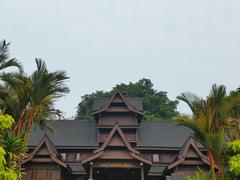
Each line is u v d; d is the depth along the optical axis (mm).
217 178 17562
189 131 41125
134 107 40250
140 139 39438
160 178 34906
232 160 16094
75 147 37812
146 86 86688
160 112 77062
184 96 18156
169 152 37969
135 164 28969
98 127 39125
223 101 17641
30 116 19469
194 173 27797
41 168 28172
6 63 19234
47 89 19797
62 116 21438
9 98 19531
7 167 14375
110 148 29297
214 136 16547
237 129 19844
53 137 39219
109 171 31969
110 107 40562
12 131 18500
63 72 20422
